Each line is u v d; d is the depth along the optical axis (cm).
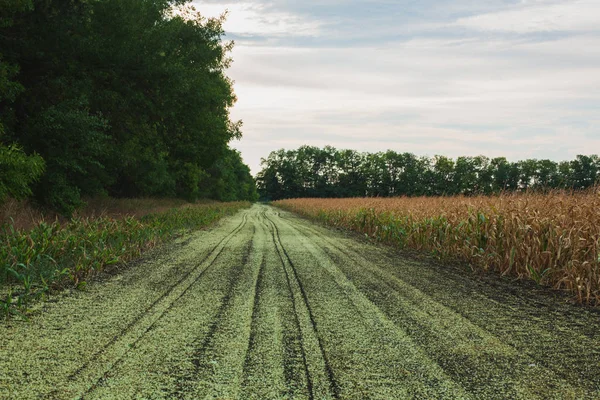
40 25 1436
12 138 1390
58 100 1557
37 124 1345
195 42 1864
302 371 314
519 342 401
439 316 483
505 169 11062
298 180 13650
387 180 12838
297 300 536
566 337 423
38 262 685
